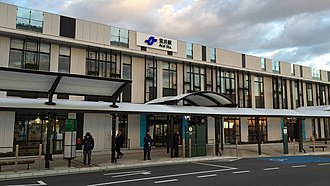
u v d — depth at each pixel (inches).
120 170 522.6
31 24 801.6
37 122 776.9
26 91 546.3
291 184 383.6
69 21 860.0
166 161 632.4
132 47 975.6
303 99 1535.4
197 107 822.5
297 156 778.8
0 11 757.9
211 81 1192.2
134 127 949.8
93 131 858.1
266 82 1400.1
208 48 1184.8
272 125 1376.7
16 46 789.2
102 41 914.7
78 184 389.1
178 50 1088.2
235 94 1273.4
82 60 893.2
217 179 420.8
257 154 807.7
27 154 710.5
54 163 586.9
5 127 722.2
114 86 599.2
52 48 844.6
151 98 1020.5
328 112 1094.4
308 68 1566.2
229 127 1222.3
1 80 496.4
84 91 590.6
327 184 383.2
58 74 503.8
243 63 1293.1
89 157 568.1
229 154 794.8
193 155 725.9
